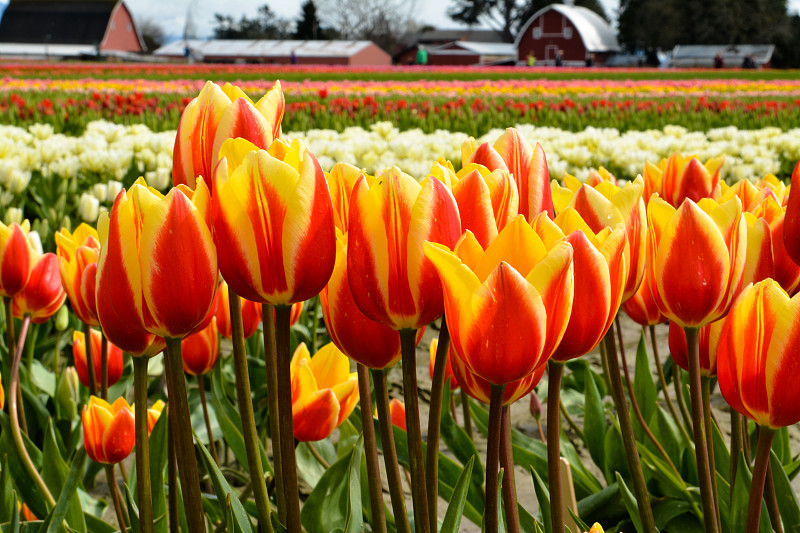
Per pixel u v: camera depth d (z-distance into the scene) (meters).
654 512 2.22
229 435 1.98
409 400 1.07
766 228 1.37
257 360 3.22
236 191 1.00
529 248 0.97
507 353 0.92
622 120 12.57
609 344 1.31
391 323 1.04
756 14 80.62
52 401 3.05
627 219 1.17
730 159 5.81
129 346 1.10
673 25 82.94
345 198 1.21
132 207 0.99
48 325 3.64
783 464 2.27
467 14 103.50
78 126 10.23
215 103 1.23
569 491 1.63
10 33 97.69
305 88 21.28
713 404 3.86
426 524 1.10
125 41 102.06
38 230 4.57
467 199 1.08
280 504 1.30
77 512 1.84
